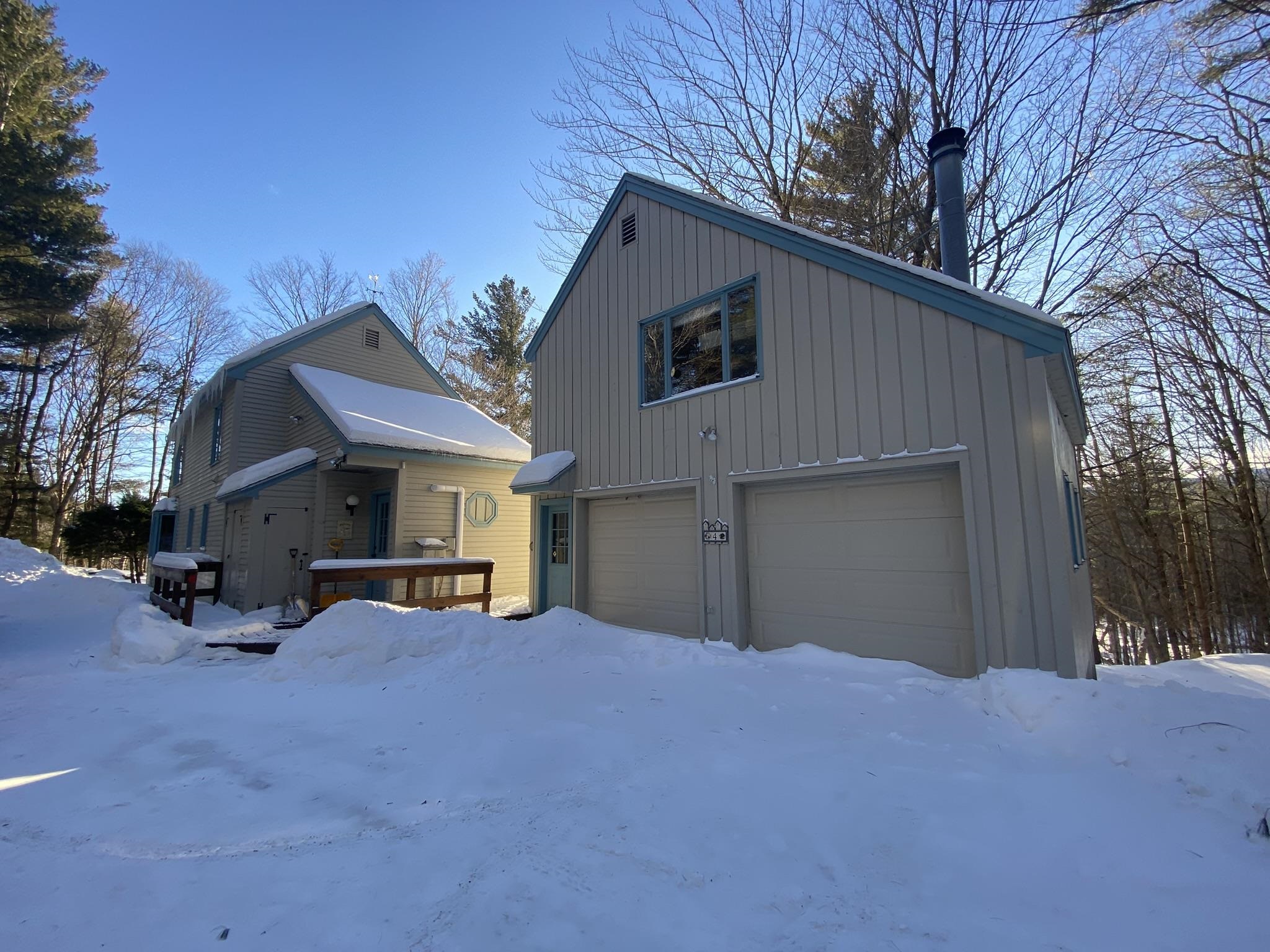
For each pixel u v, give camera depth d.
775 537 6.57
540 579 9.30
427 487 11.46
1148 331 14.12
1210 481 15.05
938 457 5.27
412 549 11.12
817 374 6.12
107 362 24.45
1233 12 7.98
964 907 2.07
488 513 12.52
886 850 2.43
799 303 6.32
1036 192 12.04
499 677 5.27
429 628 6.21
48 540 23.44
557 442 9.20
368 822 2.78
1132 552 16.11
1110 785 2.86
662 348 7.82
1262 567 13.67
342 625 6.14
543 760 3.46
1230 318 12.63
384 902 2.11
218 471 12.41
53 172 18.91
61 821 2.82
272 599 10.34
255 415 12.01
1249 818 2.55
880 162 12.62
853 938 1.91
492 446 12.55
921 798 2.84
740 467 6.71
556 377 9.38
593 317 8.84
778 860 2.36
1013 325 4.93
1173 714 3.46
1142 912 2.01
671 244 7.77
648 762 3.39
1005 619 4.85
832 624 6.04
